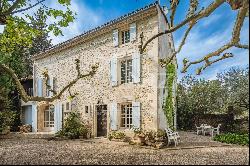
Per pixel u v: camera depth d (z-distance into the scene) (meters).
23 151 9.84
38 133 16.83
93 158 8.27
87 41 15.30
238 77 20.38
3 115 15.77
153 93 12.05
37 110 18.12
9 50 7.11
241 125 18.48
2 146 11.29
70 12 6.37
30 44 6.86
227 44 4.96
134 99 12.75
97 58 14.68
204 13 4.05
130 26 13.22
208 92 21.89
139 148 10.63
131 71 13.46
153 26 12.39
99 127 14.70
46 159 8.05
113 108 13.50
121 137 12.86
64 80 16.47
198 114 21.05
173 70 14.17
